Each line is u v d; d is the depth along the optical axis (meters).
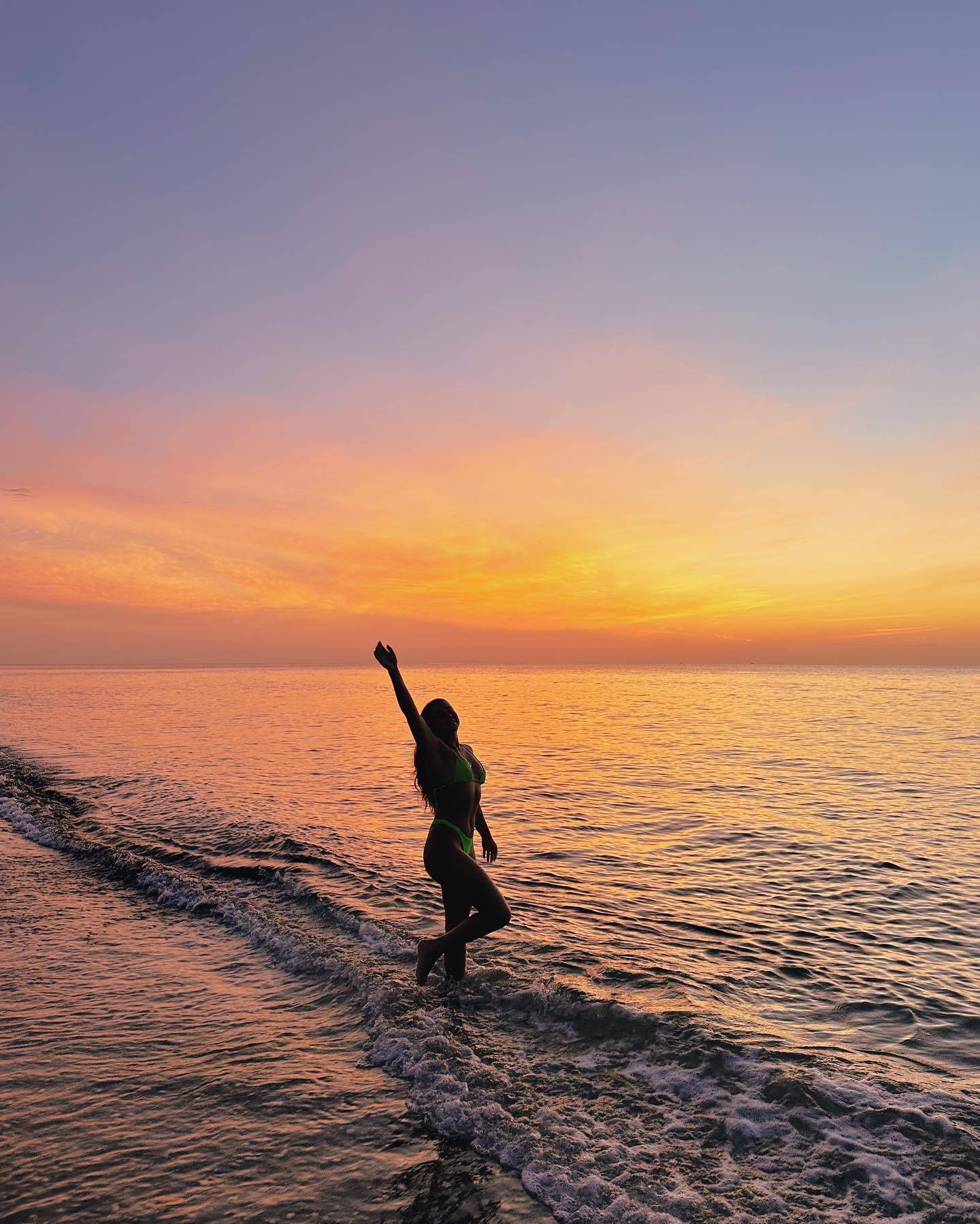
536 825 11.87
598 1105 3.82
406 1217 3.05
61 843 10.45
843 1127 3.57
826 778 17.11
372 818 11.88
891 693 74.31
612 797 14.49
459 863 5.17
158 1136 3.64
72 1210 3.09
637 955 6.07
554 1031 4.64
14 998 5.36
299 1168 3.38
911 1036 4.75
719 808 13.34
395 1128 3.70
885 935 6.83
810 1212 2.98
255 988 5.55
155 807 12.73
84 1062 4.39
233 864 8.99
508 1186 3.25
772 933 6.84
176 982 5.66
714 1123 3.64
